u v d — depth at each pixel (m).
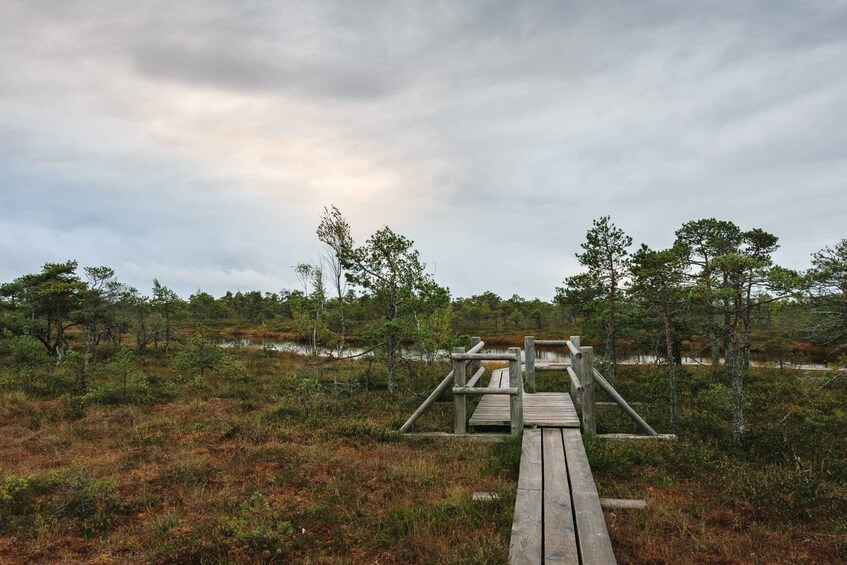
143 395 13.83
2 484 7.20
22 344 18.58
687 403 12.95
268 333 52.28
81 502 6.38
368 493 6.77
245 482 7.36
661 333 13.98
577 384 10.04
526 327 52.03
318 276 19.08
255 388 15.66
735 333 9.40
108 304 26.22
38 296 24.20
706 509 6.26
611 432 9.98
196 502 6.57
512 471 7.47
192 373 18.44
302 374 15.81
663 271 10.72
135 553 5.21
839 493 6.57
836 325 9.57
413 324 15.60
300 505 6.41
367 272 15.34
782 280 8.70
